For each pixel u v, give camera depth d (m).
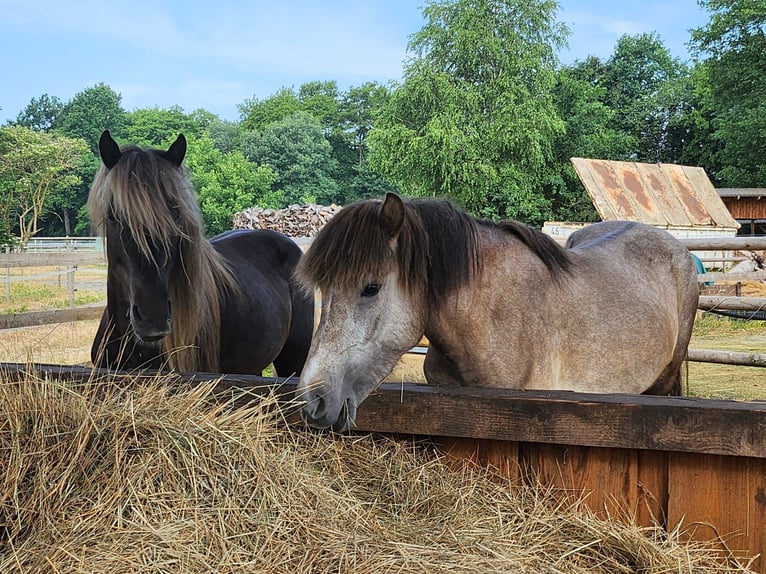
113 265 2.69
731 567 1.66
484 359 2.25
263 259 3.90
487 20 22.06
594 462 1.78
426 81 21.48
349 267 1.90
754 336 9.28
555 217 25.94
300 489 1.70
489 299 2.24
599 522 1.73
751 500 1.63
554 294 2.39
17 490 1.63
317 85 60.88
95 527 1.54
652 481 1.73
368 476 1.86
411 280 2.03
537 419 1.75
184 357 2.79
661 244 3.26
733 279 6.96
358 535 1.59
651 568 1.58
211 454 1.71
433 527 1.68
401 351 2.08
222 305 3.18
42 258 8.03
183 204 2.71
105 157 2.70
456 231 2.18
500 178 22.09
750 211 21.69
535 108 22.17
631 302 2.73
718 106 24.98
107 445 1.71
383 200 2.06
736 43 23.59
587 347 2.48
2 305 11.28
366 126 54.41
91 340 7.61
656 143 33.09
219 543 1.52
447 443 1.92
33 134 30.95
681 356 3.31
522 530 1.71
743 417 1.57
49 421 1.77
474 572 1.49
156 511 1.58
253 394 1.96
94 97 61.56
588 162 14.51
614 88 34.06
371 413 1.95
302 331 4.14
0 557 1.51
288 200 43.03
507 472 1.86
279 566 1.48
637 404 1.66
